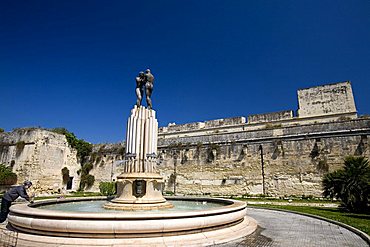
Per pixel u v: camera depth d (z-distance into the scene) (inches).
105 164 1459.2
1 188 1163.3
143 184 423.8
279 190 1016.2
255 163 1089.4
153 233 263.4
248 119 1448.1
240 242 292.2
